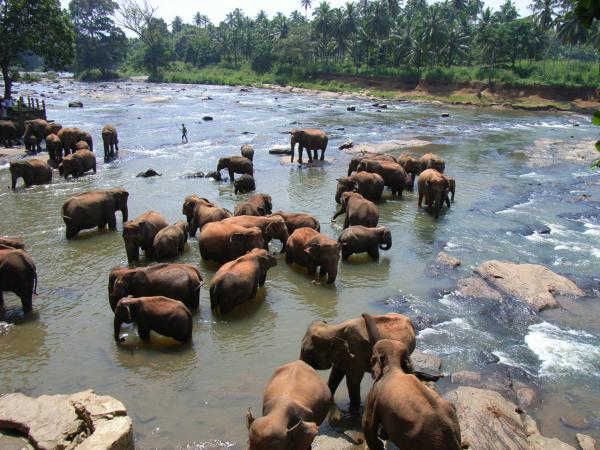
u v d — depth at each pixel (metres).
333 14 87.69
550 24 67.44
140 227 13.41
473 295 11.80
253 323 10.71
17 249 11.30
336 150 30.30
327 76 86.19
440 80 70.31
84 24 101.81
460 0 97.06
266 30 109.94
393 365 6.42
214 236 13.33
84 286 12.25
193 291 10.97
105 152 27.00
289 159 27.36
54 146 25.95
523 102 60.41
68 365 9.18
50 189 20.91
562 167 26.42
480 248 14.95
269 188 21.59
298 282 12.66
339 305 11.49
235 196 20.17
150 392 8.41
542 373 9.02
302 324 10.69
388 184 20.66
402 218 17.83
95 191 16.06
